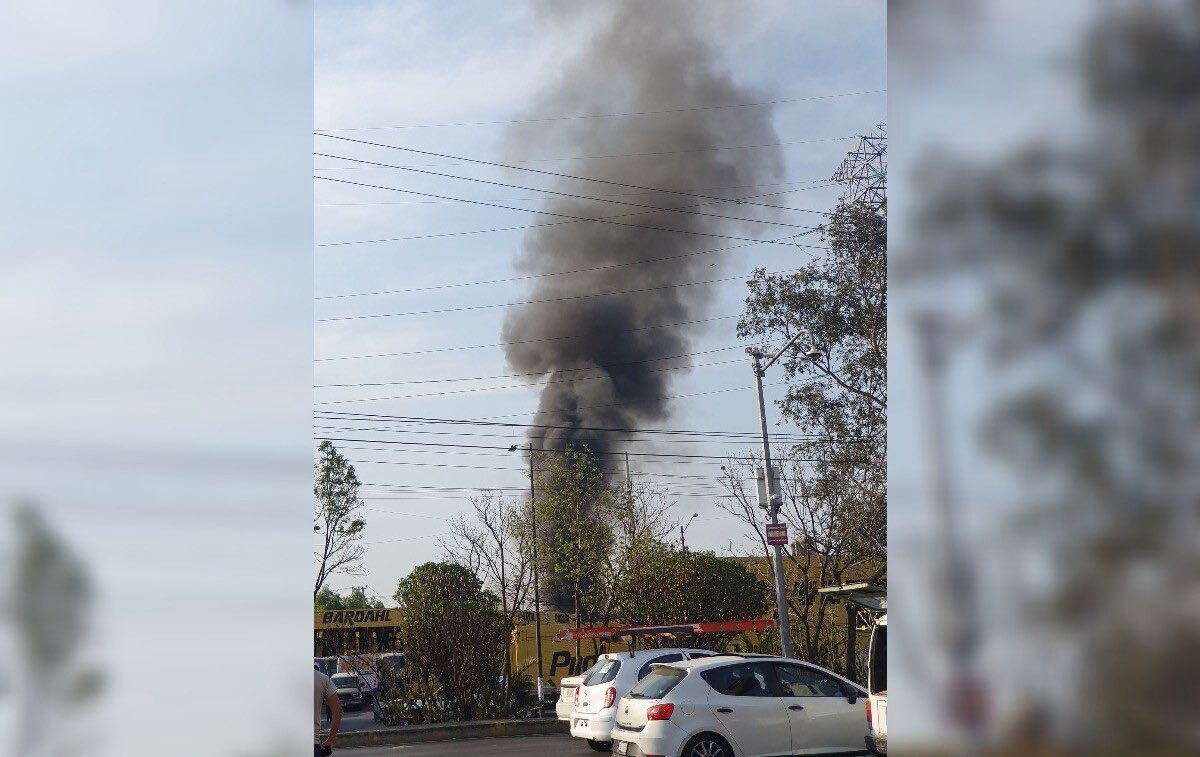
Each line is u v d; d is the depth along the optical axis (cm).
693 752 1029
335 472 2728
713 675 1070
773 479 2069
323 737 623
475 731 1791
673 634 1914
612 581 2439
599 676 1435
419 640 2006
